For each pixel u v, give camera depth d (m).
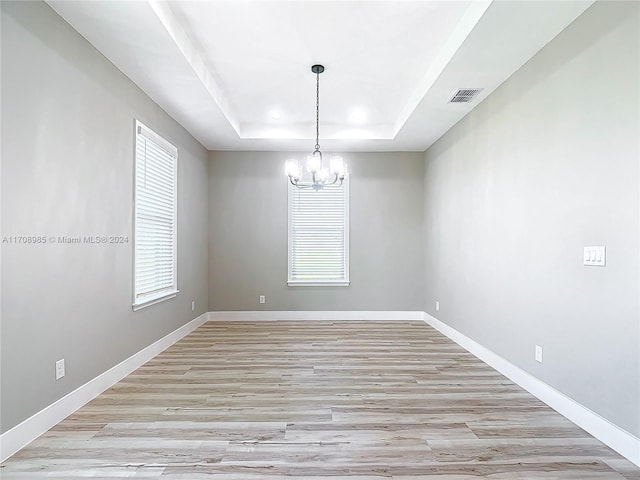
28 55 2.36
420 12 2.91
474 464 2.14
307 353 4.38
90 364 3.02
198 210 5.84
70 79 2.77
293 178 4.57
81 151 2.90
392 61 3.69
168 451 2.26
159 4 2.71
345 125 5.71
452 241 5.08
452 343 4.87
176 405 2.92
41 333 2.47
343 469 2.09
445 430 2.53
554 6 2.53
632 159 2.22
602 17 2.43
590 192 2.54
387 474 2.04
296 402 2.99
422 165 6.42
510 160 3.56
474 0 2.74
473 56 3.19
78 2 2.50
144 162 4.01
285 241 6.42
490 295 3.95
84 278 2.94
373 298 6.43
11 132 2.23
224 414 2.76
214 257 6.37
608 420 2.36
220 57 3.62
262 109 5.04
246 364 3.96
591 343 2.52
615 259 2.33
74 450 2.27
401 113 5.12
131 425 2.59
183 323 5.20
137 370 3.75
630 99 2.23
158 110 4.34
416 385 3.37
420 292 6.43
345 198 6.45
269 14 2.94
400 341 4.97
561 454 2.25
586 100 2.58
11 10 2.22
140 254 3.98
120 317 3.49
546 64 3.01
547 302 2.99
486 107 4.06
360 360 4.12
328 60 3.68
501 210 3.73
